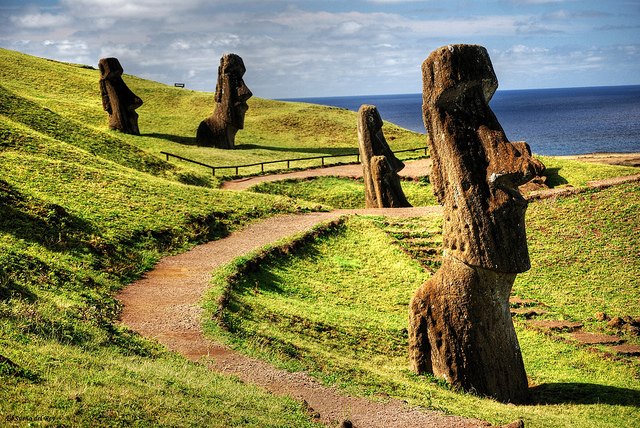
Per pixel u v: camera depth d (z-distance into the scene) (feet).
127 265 66.28
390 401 41.22
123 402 27.45
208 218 90.79
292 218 101.81
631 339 68.23
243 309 58.44
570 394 51.75
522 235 48.78
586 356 62.80
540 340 67.10
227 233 89.45
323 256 85.51
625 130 504.02
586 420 43.70
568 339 67.62
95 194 86.12
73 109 191.42
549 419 42.37
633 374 58.34
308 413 35.12
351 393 41.57
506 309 51.01
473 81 48.73
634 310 76.33
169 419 27.17
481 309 50.11
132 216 81.51
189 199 98.17
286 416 33.40
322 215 105.91
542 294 81.56
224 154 168.45
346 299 73.10
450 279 50.98
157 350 42.93
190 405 30.12
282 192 134.62
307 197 134.62
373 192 116.06
